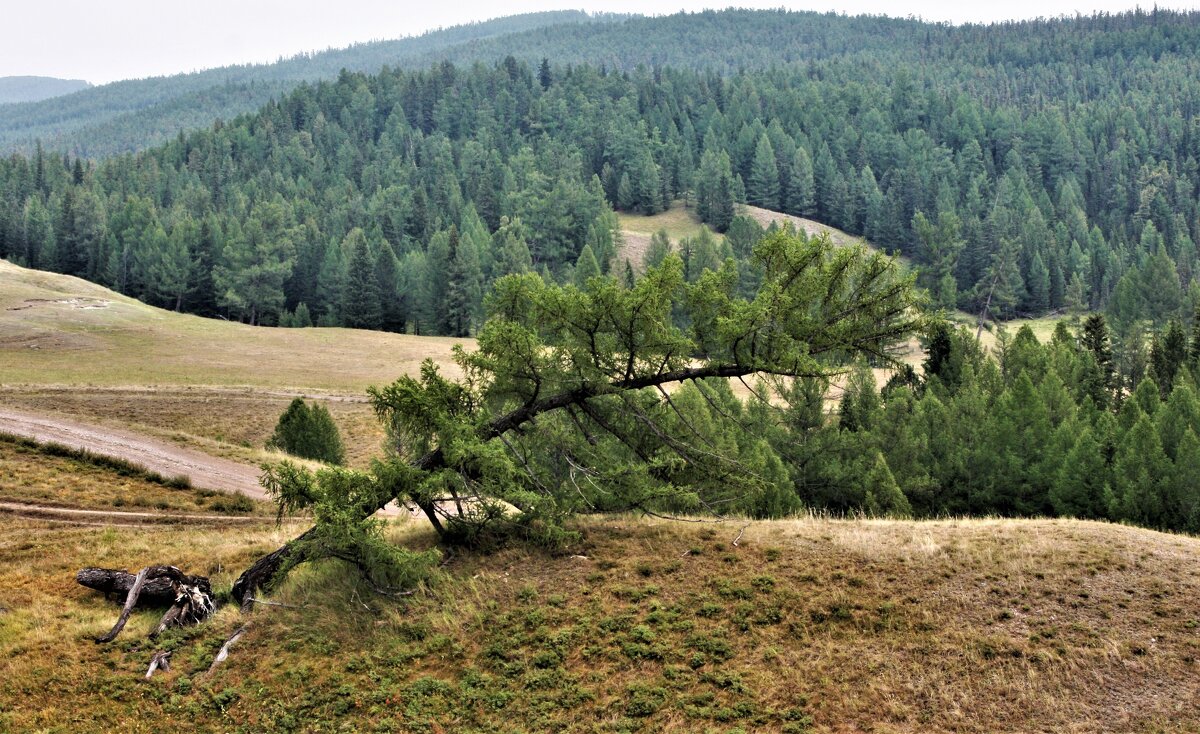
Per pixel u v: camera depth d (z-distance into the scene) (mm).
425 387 18828
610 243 133250
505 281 18641
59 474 29359
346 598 17156
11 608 17938
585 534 18922
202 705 14648
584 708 13680
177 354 71125
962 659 13688
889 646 14180
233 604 17844
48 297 86938
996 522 19047
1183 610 14195
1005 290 131375
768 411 36281
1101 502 33281
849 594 15477
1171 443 37281
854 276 17172
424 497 18047
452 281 109938
